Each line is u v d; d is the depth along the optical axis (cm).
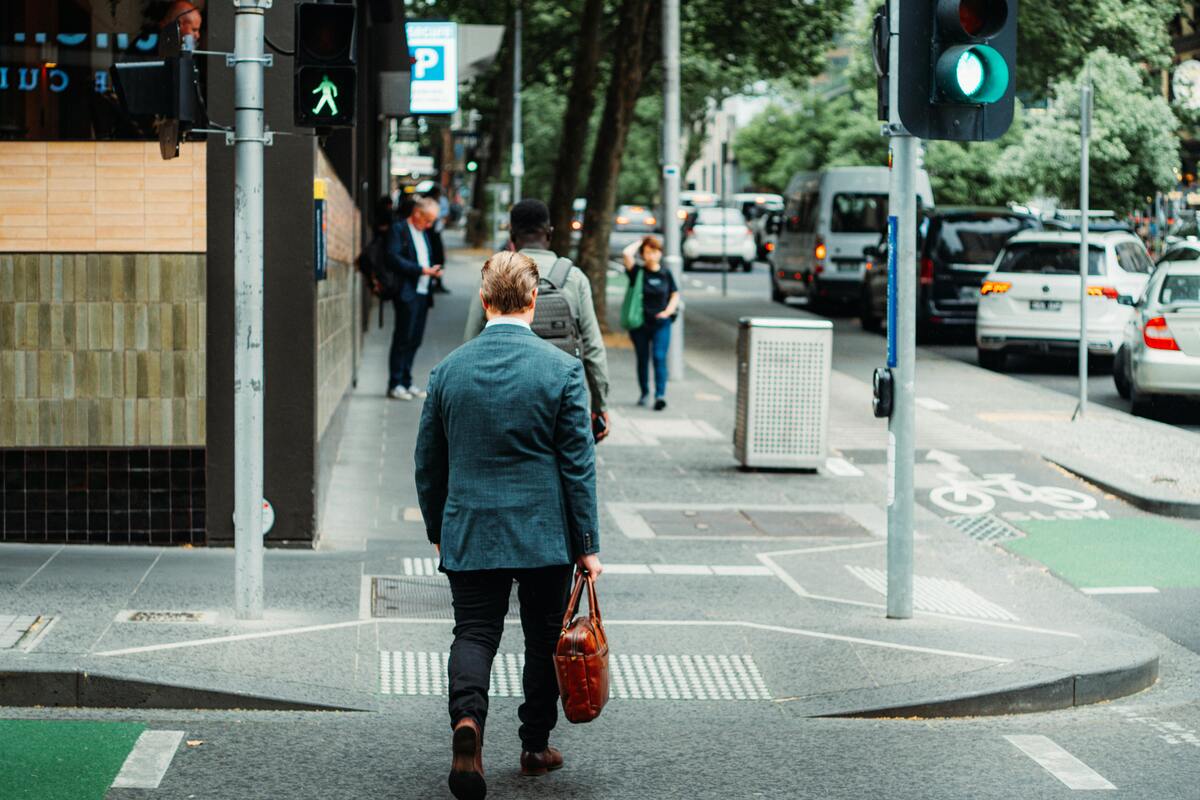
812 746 666
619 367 2169
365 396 1809
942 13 798
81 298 991
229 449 998
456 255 5156
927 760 647
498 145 5097
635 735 680
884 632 840
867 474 1385
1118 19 2895
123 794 581
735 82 4244
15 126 986
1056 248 2131
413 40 2581
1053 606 952
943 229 2541
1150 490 1280
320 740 656
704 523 1166
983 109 812
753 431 1374
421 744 654
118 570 920
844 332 2812
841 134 4597
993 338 2136
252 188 794
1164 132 2806
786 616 888
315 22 783
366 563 981
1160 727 703
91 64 985
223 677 711
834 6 3294
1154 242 2833
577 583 586
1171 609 954
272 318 1009
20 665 695
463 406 582
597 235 2536
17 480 995
